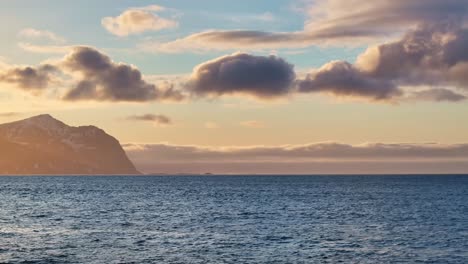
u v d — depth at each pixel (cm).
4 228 6325
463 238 5406
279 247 4872
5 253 4531
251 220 7281
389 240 5288
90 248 4794
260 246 4928
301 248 4816
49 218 7569
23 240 5281
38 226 6538
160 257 4372
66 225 6644
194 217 7700
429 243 5091
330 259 4300
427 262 4169
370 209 9069
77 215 8025
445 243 5084
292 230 6116
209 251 4656
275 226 6531
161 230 6119
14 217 7725
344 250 4706
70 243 5088
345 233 5834
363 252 4600
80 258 4319
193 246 4922
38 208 9431
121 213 8375
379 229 6200
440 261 4206
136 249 4753
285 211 8712
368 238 5431
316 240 5300
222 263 4138
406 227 6397
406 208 9225
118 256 4406
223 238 5444
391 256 4412
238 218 7556
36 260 4238
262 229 6216
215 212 8550
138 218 7562
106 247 4856
